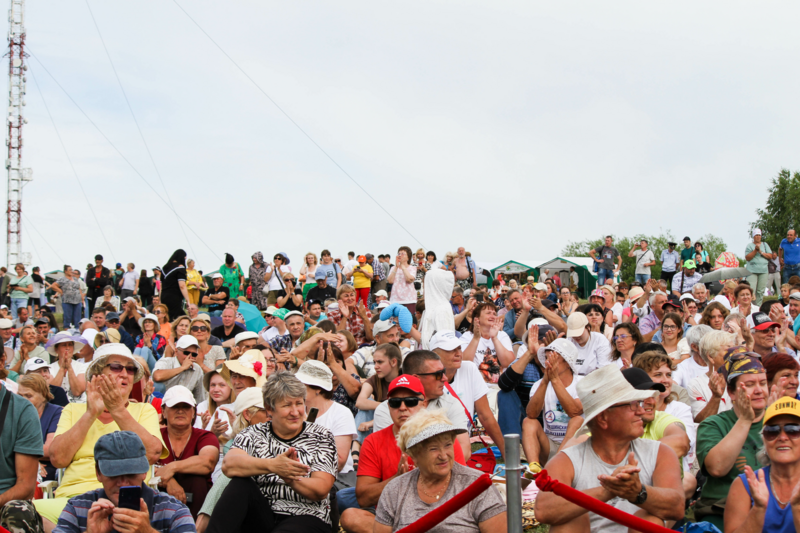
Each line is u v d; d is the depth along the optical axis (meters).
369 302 18.94
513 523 3.17
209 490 5.39
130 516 3.80
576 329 8.45
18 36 41.81
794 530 3.77
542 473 3.38
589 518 3.89
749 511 3.94
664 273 22.20
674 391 6.29
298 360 8.66
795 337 8.91
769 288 19.31
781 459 3.86
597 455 3.91
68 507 4.16
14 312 20.44
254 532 4.82
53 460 5.25
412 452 3.93
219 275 17.73
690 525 4.45
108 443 3.98
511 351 9.13
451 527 3.88
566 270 37.72
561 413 6.58
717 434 4.88
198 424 6.91
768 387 5.51
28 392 6.16
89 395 5.32
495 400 8.19
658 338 11.35
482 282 30.39
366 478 4.96
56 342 8.49
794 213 62.28
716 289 18.70
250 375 6.75
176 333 11.00
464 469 4.09
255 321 13.86
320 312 13.95
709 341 6.56
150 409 5.71
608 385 3.84
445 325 9.27
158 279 23.53
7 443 4.63
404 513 3.97
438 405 5.68
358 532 4.86
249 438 5.01
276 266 18.97
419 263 20.73
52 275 26.92
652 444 3.95
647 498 3.54
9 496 4.57
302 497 4.91
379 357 7.12
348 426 6.02
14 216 41.41
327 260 18.80
